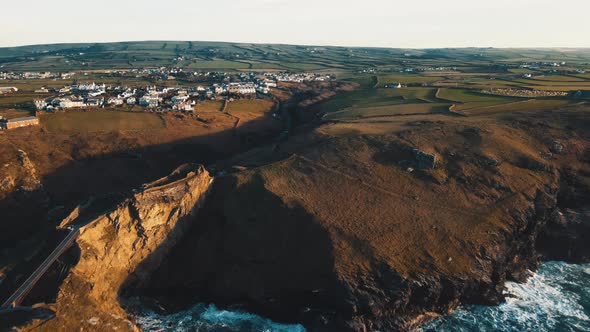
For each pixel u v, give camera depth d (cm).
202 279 8750
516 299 8506
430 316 7962
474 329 7738
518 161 11162
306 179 10481
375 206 9612
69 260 7562
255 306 8206
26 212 10794
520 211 9712
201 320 7981
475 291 8350
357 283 7838
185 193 9694
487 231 9138
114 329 7088
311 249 8556
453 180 10488
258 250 8744
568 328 7744
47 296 7044
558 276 9300
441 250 8625
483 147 11562
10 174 11288
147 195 9075
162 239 9269
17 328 6297
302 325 7825
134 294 8569
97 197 9388
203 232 9538
